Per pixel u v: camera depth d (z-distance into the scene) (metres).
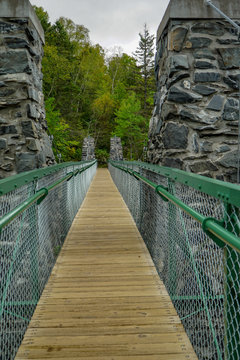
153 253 3.61
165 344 2.01
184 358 1.88
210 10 3.91
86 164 9.88
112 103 41.47
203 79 3.96
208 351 1.83
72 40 45.00
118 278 3.09
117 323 2.26
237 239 1.13
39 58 5.09
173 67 3.94
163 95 4.28
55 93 31.27
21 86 4.41
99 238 4.48
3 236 1.83
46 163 5.02
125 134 35.69
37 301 2.66
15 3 4.32
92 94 43.09
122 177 8.66
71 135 31.69
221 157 3.94
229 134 3.95
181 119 3.99
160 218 3.19
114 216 5.98
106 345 2.00
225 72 3.97
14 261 2.04
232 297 1.38
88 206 7.10
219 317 1.61
